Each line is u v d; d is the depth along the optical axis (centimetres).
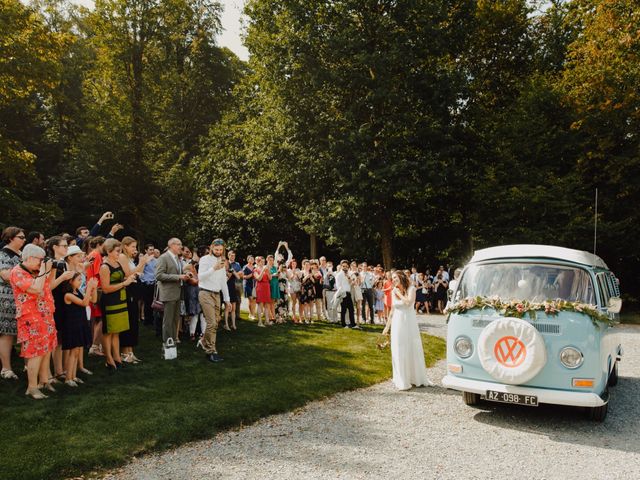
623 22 1978
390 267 2548
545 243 2223
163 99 3231
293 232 3447
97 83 3222
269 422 666
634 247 2288
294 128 2398
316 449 568
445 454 557
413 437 613
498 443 595
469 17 2473
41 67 1962
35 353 684
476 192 2394
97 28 3033
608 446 588
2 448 527
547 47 2973
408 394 822
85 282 849
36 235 812
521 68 2994
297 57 2328
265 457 543
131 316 915
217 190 3419
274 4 2461
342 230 2486
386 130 2314
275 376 867
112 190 2939
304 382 841
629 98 2095
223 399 722
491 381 679
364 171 2186
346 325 1509
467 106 2677
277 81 2400
